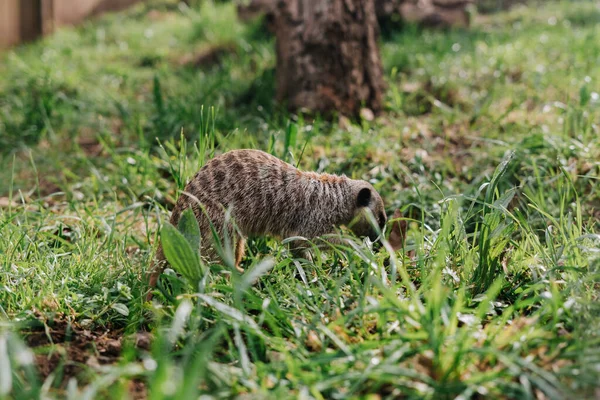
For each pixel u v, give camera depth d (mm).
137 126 9016
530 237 5332
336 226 5797
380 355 3775
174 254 4324
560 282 4418
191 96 9883
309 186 5707
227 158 5555
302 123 8133
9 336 3330
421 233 5254
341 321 3879
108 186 7281
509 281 4891
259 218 5562
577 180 6629
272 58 11797
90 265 5203
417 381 3512
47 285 4797
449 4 15016
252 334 4000
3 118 9664
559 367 3598
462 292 3984
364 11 9109
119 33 16156
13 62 13203
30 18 16531
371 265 4492
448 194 6676
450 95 9648
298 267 4684
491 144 7680
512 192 5027
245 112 9516
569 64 10430
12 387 3506
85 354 4078
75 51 14352
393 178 7129
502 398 3434
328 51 8953
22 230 5684
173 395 3025
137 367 3404
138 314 4605
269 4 12719
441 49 11977
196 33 15000
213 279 4887
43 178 8164
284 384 3525
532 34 13281
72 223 6449
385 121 8953
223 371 3656
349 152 7562
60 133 9430
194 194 5395
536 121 8219
